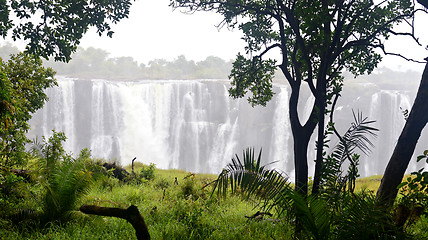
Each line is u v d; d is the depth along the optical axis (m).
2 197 7.68
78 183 7.77
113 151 70.00
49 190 7.46
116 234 6.75
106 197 10.15
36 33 9.15
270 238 6.55
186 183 11.86
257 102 11.09
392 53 7.99
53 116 67.06
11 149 8.68
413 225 6.79
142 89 74.88
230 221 8.05
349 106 66.94
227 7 9.45
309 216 4.84
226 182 4.72
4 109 7.02
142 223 4.45
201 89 75.88
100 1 9.20
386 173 6.87
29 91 10.64
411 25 8.14
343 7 7.93
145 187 13.17
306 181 7.79
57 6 9.17
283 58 8.52
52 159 8.38
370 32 8.96
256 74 10.79
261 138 70.38
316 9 7.29
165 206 9.05
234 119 74.12
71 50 9.45
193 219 7.48
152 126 74.25
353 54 8.98
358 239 4.76
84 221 7.32
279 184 4.81
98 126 70.44
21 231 6.85
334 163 5.64
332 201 5.22
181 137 74.00
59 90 67.62
